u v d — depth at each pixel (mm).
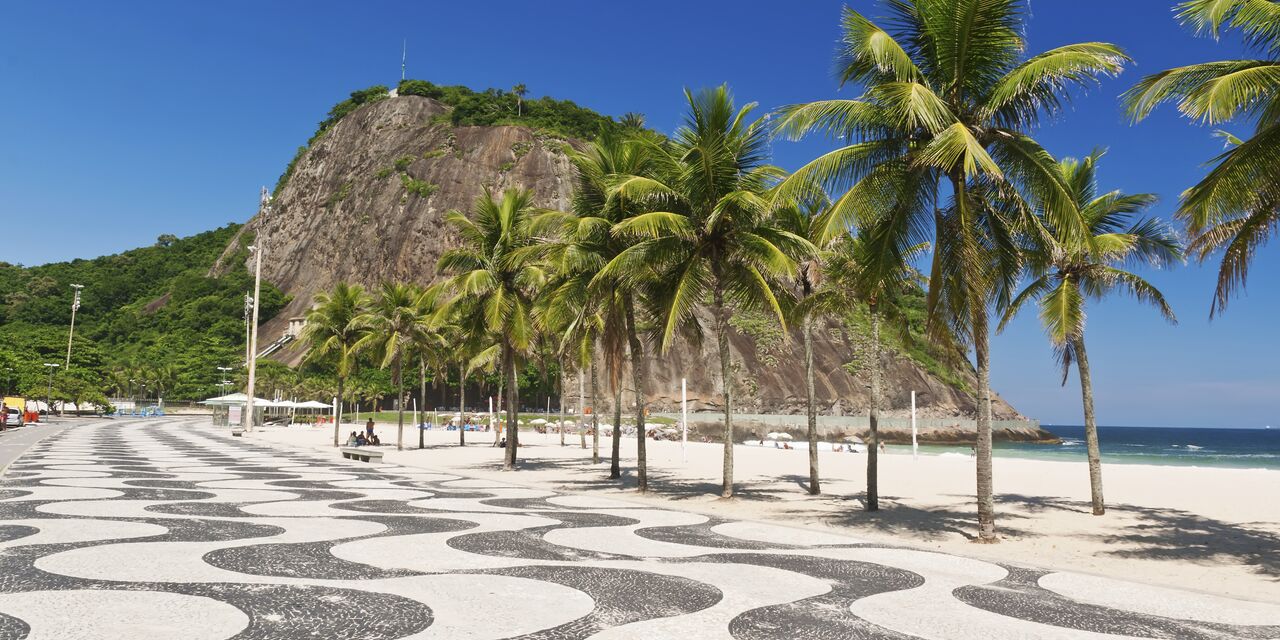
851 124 11945
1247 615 7223
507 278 24156
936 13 11539
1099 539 12328
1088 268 15398
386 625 6133
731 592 7672
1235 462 58312
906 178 12188
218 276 194125
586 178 18703
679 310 16109
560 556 9555
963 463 31797
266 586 7500
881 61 11156
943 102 11281
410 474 23203
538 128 164250
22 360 100000
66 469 21469
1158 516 15211
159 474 20797
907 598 7582
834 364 114250
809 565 9344
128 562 8562
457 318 28266
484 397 121938
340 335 41438
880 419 99188
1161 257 15023
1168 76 9234
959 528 13336
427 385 120375
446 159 164250
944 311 13227
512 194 23984
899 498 18047
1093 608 7367
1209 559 10664
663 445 48906
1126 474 25656
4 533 10453
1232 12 8703
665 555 9820
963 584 8406
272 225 198250
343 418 99562
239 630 5891
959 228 12383
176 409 120625
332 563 8773
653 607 6953
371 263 159000
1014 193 12125
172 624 6023
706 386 107188
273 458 29719
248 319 117125
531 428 73438
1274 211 9547
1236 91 8453
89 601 6738
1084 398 15750
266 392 114562
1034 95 11602
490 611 6684
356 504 14867
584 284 18484
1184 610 7375
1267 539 12438
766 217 15680
